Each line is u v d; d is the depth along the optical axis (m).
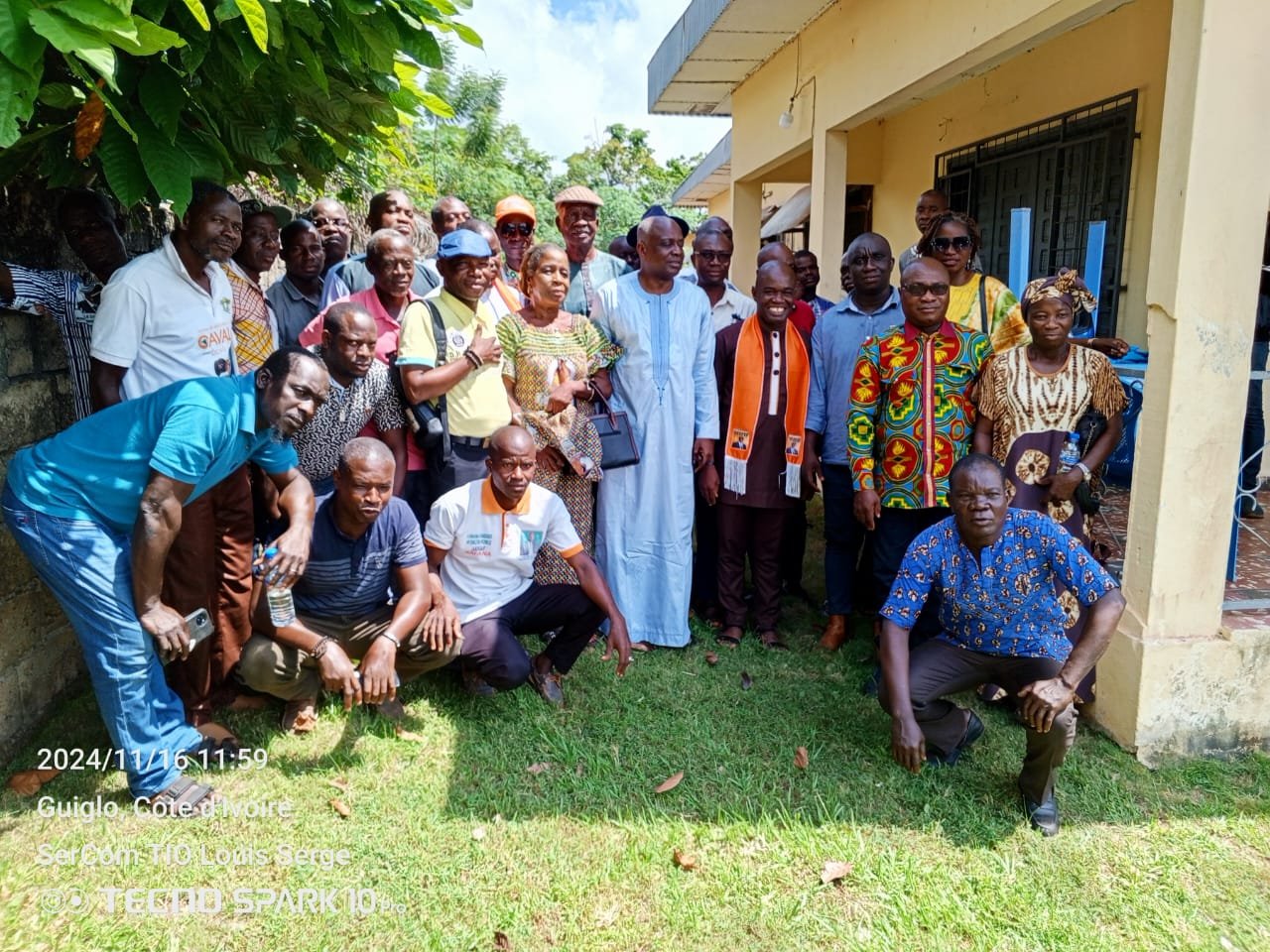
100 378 3.00
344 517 3.18
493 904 2.50
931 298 3.64
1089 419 3.90
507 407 3.88
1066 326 3.40
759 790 3.07
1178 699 3.34
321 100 3.28
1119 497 5.66
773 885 2.62
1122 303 6.25
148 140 2.69
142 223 4.38
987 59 5.08
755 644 4.39
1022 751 3.38
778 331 4.25
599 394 4.18
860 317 4.29
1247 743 3.43
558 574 3.84
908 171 9.44
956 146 8.42
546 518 3.52
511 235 4.76
